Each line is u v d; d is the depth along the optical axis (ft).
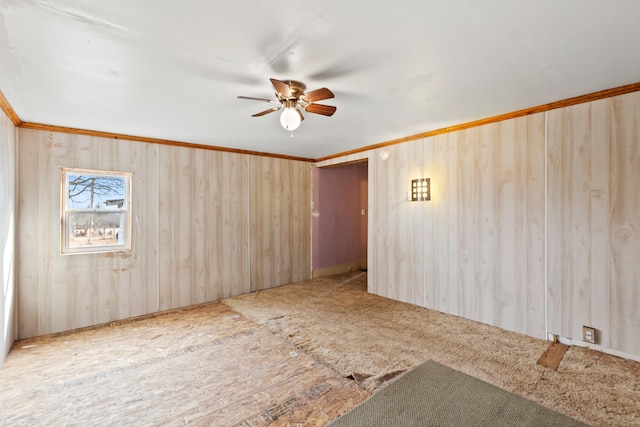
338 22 5.54
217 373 8.36
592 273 9.29
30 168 11.03
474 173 11.95
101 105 9.46
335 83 8.13
